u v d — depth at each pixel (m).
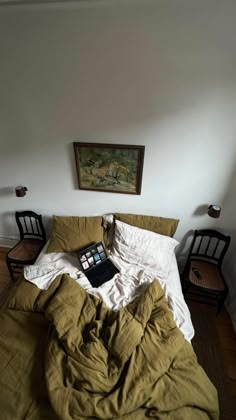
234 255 2.33
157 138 1.97
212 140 1.90
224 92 1.69
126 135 2.00
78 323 1.51
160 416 1.10
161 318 1.53
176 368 1.30
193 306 2.32
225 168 2.00
